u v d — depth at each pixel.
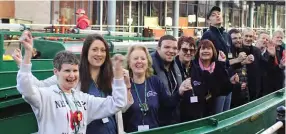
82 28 7.69
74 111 3.01
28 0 17.28
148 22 22.77
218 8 5.64
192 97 4.73
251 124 5.07
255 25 31.58
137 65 3.94
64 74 2.98
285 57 6.96
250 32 6.18
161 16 23.55
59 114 2.93
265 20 32.78
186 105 4.73
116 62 3.21
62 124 2.93
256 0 30.41
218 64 4.95
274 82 6.97
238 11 29.53
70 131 2.96
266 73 6.87
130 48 4.03
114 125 3.56
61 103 2.97
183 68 4.82
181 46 4.77
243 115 4.93
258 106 5.49
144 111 3.92
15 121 5.18
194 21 25.84
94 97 3.25
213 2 27.34
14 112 5.16
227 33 5.86
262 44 6.89
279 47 7.05
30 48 2.88
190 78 4.54
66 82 3.00
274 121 5.81
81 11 8.14
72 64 2.99
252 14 30.73
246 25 30.41
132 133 3.40
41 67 5.69
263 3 32.19
